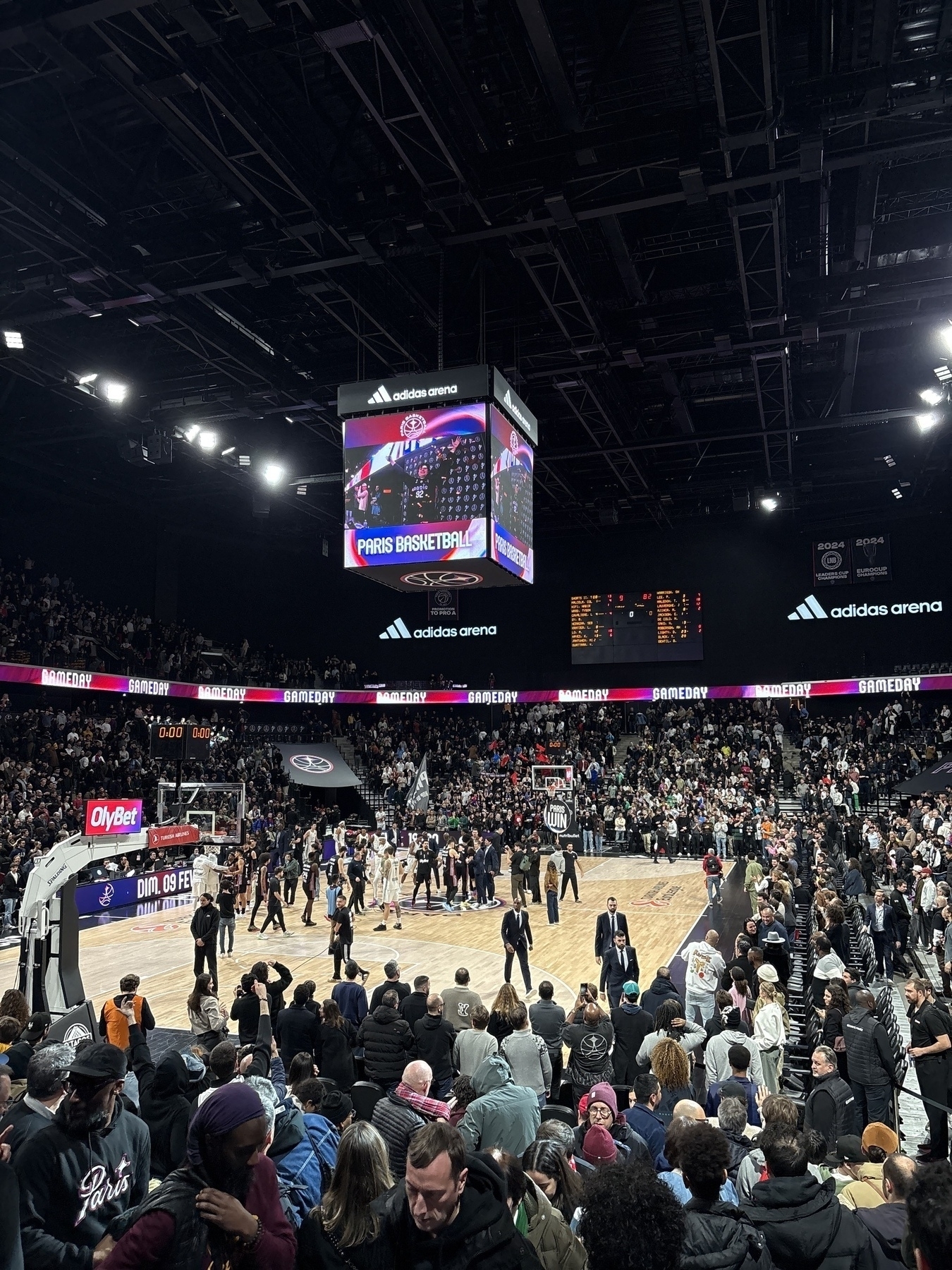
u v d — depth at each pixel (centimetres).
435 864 2341
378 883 2264
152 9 1225
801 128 1449
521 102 1483
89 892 2055
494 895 2416
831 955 1019
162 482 3506
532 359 2327
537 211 1655
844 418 2688
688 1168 326
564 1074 831
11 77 1352
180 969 1569
